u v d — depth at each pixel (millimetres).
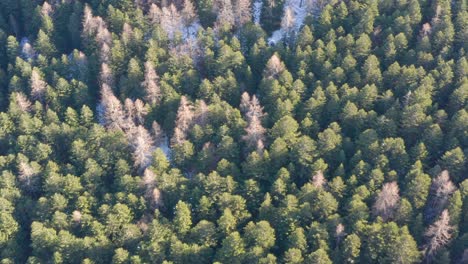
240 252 81500
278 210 85062
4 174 93688
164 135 102125
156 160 93000
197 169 94875
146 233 85312
